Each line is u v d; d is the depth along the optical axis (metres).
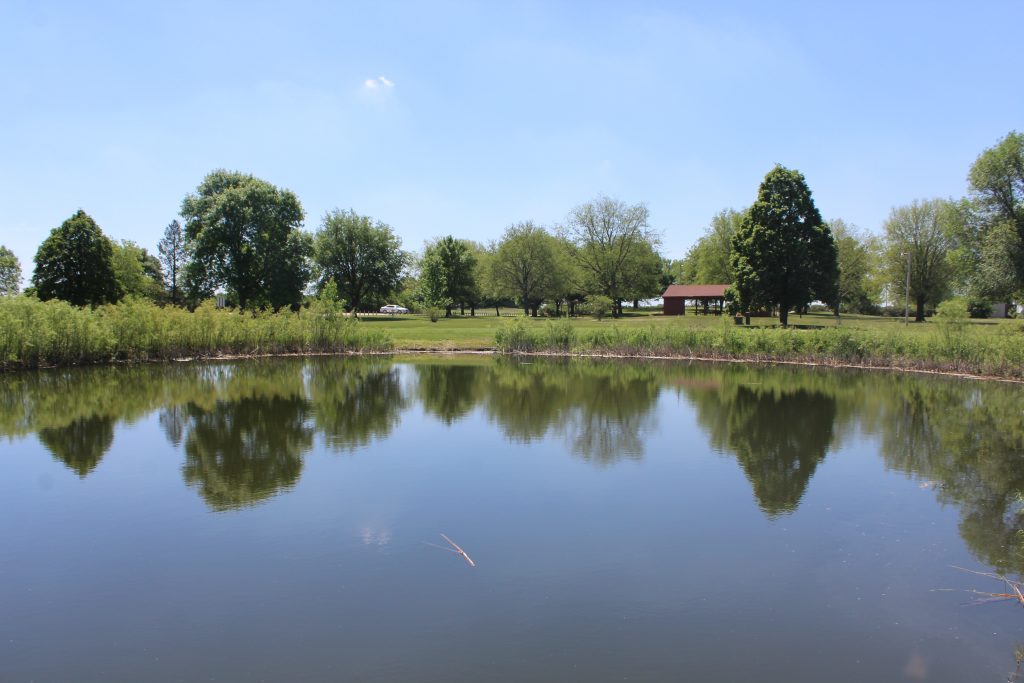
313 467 13.22
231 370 30.19
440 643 6.65
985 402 21.73
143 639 6.75
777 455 14.45
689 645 6.63
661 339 38.00
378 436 16.19
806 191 47.44
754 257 48.25
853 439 16.06
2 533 9.62
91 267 47.94
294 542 9.29
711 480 12.46
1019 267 41.34
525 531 9.75
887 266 64.88
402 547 9.12
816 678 6.06
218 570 8.37
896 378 28.30
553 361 36.31
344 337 40.34
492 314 93.81
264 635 6.82
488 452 14.58
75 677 6.08
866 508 10.85
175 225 80.38
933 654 6.48
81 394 22.39
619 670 6.18
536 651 6.51
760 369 32.22
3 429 16.66
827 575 8.29
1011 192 44.41
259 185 57.62
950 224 48.53
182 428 16.91
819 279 47.44
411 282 91.25
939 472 13.03
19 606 7.46
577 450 14.87
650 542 9.34
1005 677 6.06
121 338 31.86
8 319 27.17
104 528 9.81
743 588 7.92
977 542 9.38
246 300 57.75
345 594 7.72
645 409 20.33
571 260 79.69
